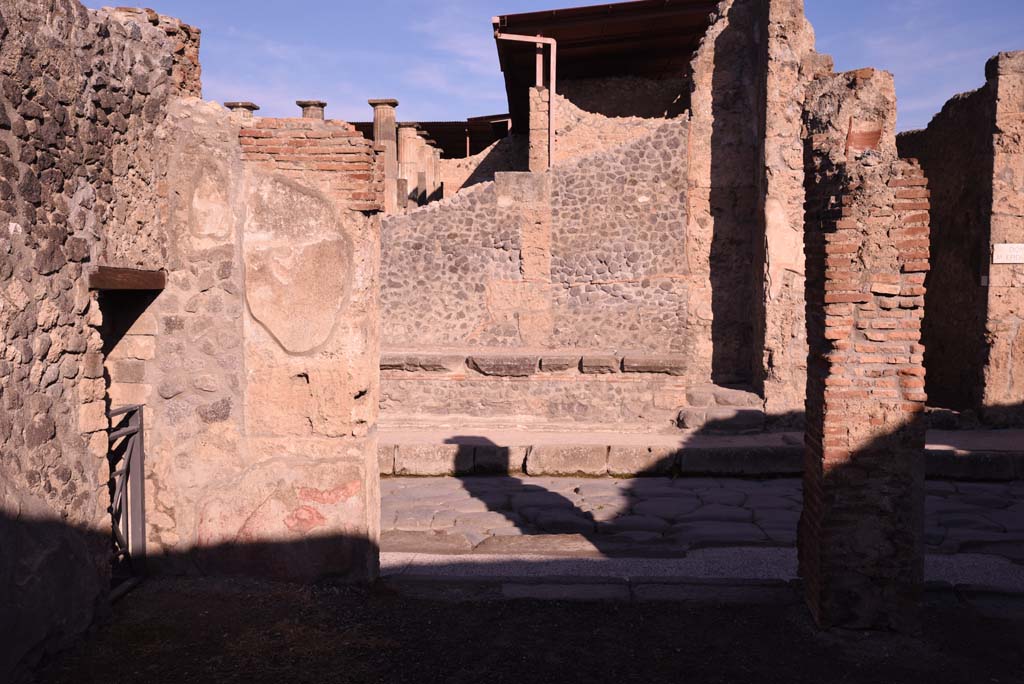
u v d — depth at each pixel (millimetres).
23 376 3611
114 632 4148
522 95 17500
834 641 4195
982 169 9688
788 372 10195
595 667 3900
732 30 11039
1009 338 9547
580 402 10148
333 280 4684
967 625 4426
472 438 9266
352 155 4633
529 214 11367
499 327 11500
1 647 3414
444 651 4051
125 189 4402
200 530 4859
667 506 7242
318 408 4754
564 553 5770
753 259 11016
